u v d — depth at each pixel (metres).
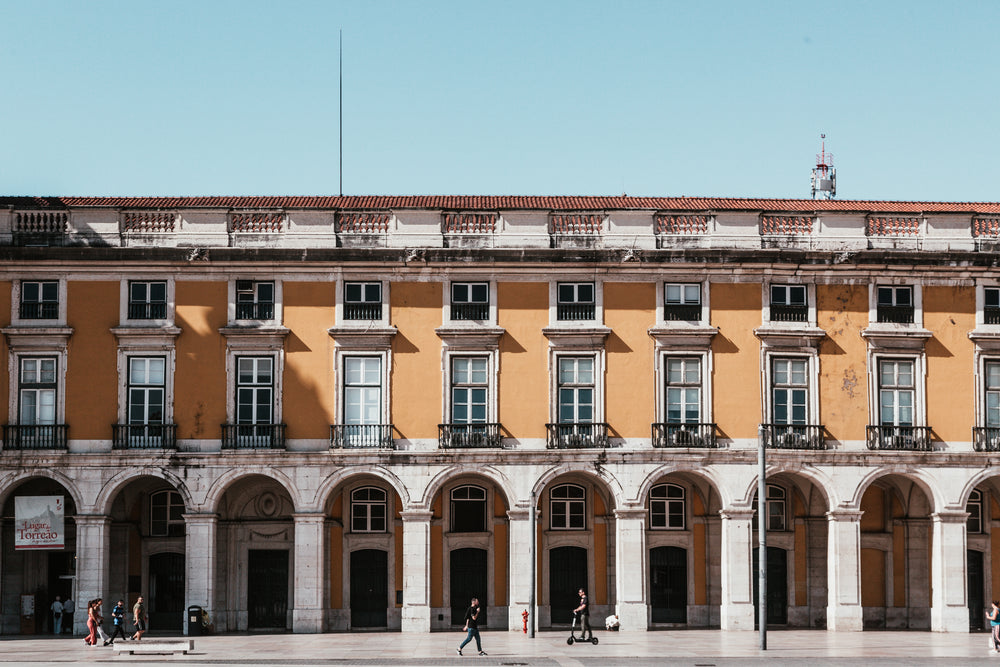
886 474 33.88
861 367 34.31
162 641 27.83
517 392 33.78
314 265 33.78
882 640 30.89
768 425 33.84
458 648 28.27
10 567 33.97
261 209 33.88
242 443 33.22
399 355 33.78
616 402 33.84
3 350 33.31
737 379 34.06
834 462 33.81
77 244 33.53
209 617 32.66
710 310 34.19
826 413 34.16
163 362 33.53
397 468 33.31
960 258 34.34
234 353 33.56
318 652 27.69
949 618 33.53
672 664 25.22
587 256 33.91
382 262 33.75
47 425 33.09
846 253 34.09
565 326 33.91
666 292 34.25
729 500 33.59
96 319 33.50
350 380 33.72
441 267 33.91
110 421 33.25
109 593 33.84
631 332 34.03
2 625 33.78
